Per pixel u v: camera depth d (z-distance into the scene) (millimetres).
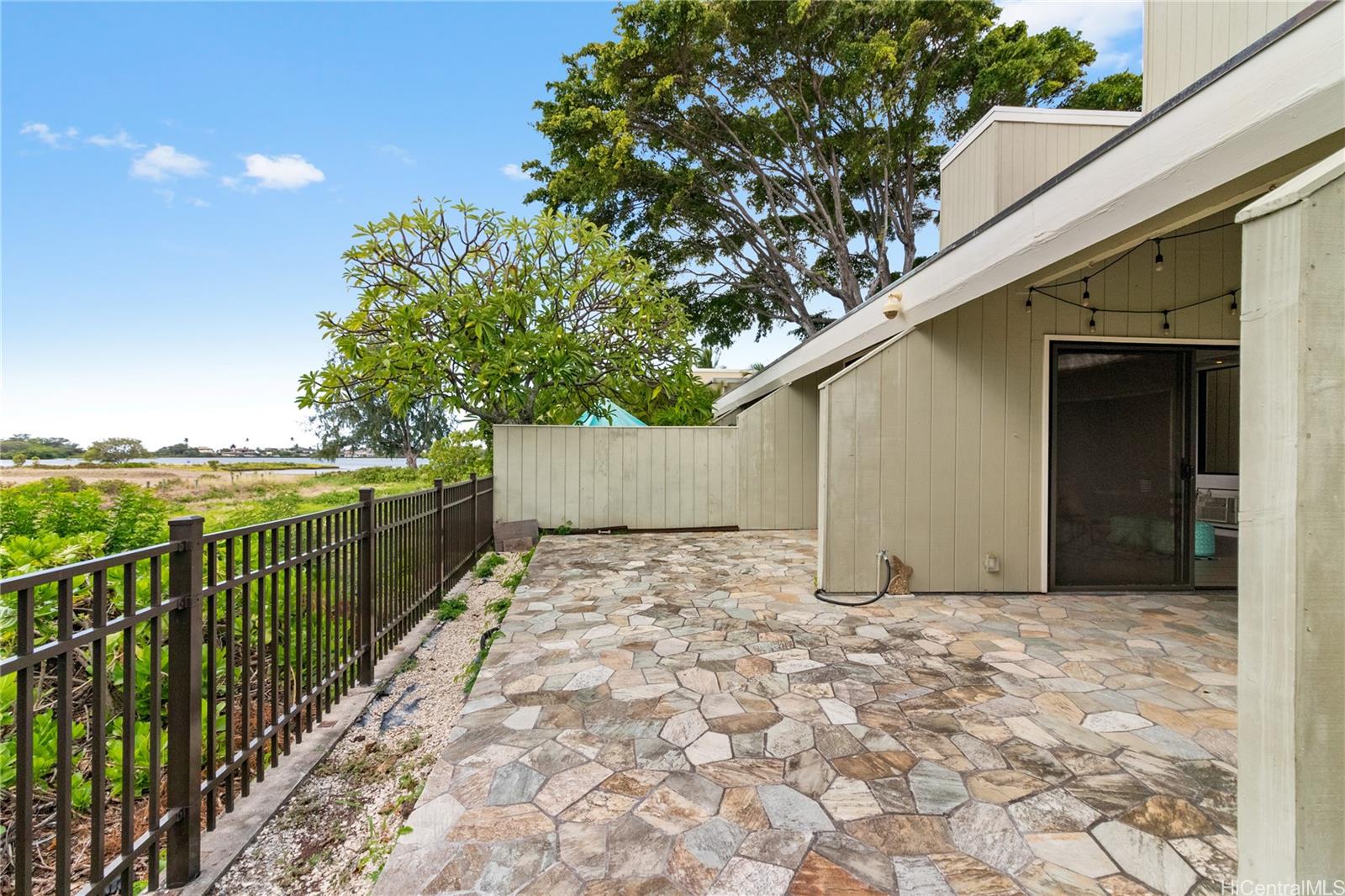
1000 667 3229
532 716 2658
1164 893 1584
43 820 2006
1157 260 4809
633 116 12406
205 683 2574
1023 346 4875
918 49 11758
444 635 4137
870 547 4867
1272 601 1149
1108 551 4910
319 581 2701
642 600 4715
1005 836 1826
